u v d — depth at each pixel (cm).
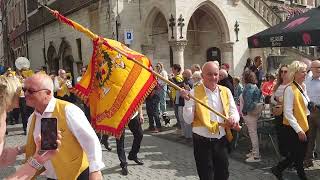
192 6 1730
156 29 1844
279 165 623
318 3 2781
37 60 2995
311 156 725
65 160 343
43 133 271
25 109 1203
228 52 1919
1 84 280
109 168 757
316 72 710
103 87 532
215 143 481
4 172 758
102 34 1877
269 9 2105
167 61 1900
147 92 536
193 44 2050
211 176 478
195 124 486
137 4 1812
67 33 2352
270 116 909
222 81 834
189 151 888
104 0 1838
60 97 1270
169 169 740
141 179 682
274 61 1872
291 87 593
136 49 1805
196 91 492
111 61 530
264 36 1007
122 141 715
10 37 4172
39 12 2861
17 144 1048
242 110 780
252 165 748
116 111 523
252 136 775
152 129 1152
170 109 1614
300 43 911
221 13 1869
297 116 591
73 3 2219
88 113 1012
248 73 774
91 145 346
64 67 2444
